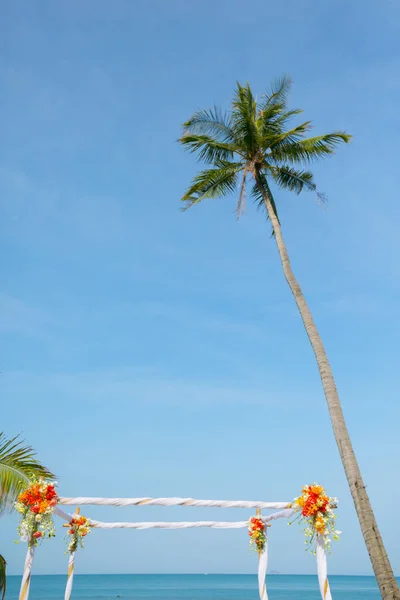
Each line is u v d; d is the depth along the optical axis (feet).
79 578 636.89
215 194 55.16
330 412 38.47
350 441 36.63
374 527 32.86
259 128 54.60
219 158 55.57
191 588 406.82
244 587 424.46
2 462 32.19
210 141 54.19
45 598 225.15
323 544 27.84
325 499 28.22
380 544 32.22
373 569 31.83
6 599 211.00
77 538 32.63
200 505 30.83
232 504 30.89
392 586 30.53
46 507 27.66
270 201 54.75
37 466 32.30
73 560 32.12
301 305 45.32
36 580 513.45
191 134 53.98
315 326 43.68
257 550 34.32
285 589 373.20
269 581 587.27
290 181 56.70
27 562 27.22
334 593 308.40
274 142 54.13
